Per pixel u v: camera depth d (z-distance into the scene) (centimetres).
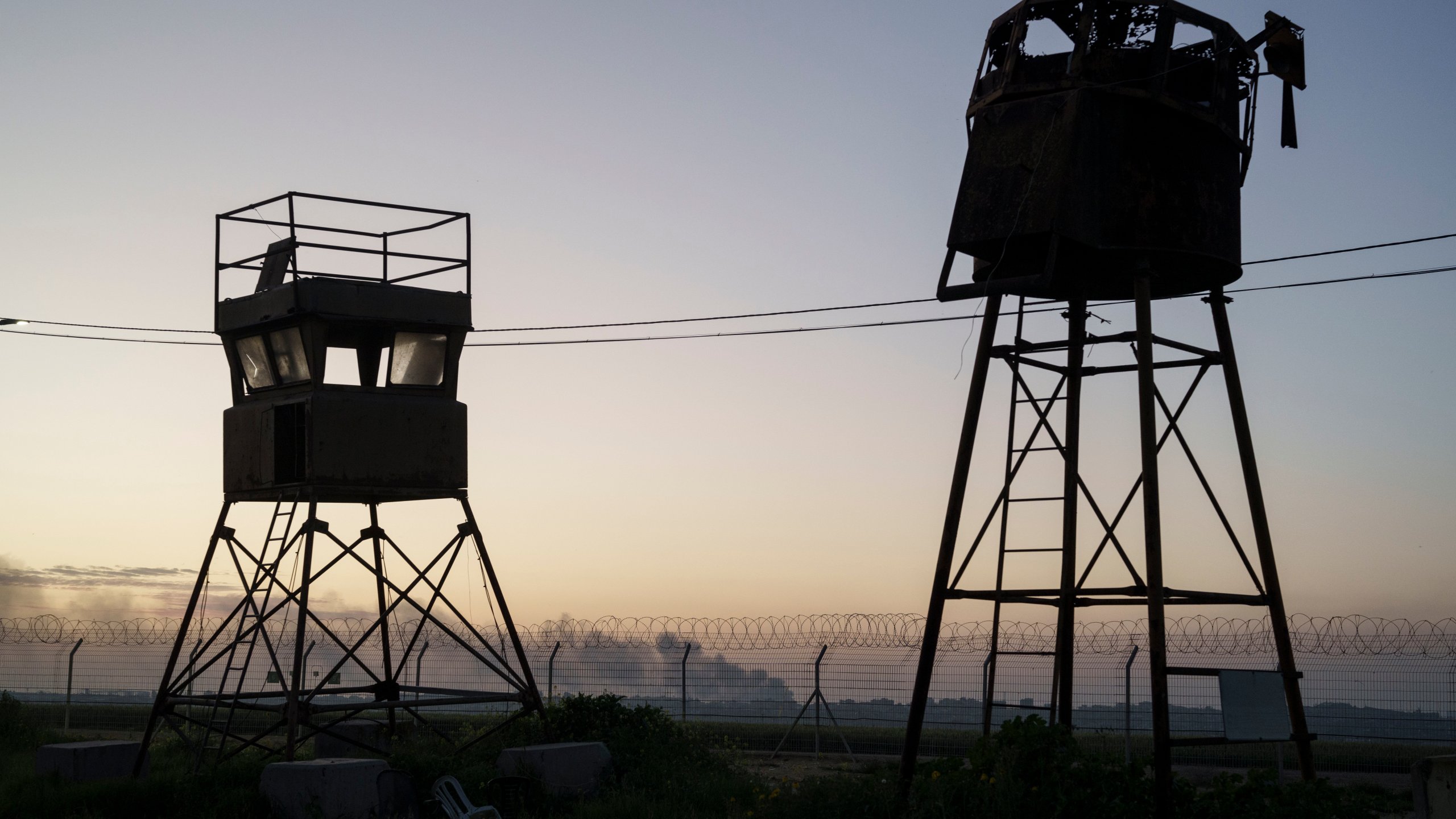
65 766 1866
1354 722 2052
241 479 1998
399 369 2041
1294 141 1688
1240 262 1670
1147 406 1537
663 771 1822
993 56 1700
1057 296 1805
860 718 2316
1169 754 1433
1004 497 1755
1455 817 1272
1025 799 1400
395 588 2073
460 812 1479
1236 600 1639
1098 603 1677
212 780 1734
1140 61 1602
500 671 2081
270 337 1989
